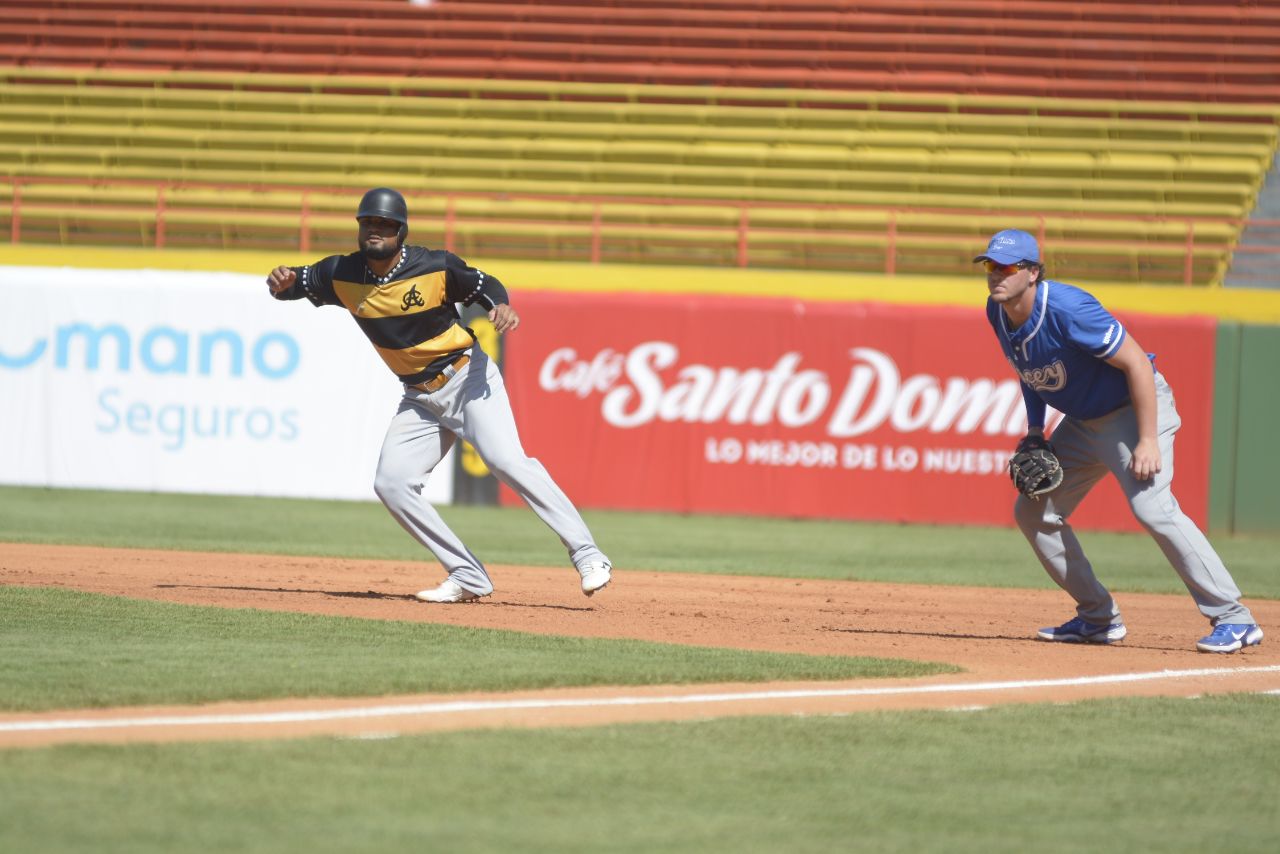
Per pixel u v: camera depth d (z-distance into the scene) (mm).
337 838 11625
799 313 51594
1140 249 62531
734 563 38125
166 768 13516
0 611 23328
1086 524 51438
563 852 11469
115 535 39875
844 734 15914
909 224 64062
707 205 64750
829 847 11836
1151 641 24078
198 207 66438
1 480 52531
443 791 13102
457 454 52188
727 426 51938
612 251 64125
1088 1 77125
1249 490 50312
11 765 13406
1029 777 14336
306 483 51531
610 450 52219
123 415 52156
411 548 39375
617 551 40344
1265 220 62219
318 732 15148
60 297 52250
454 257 23984
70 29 78938
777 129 71250
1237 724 17047
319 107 73688
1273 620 28672
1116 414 21766
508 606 26125
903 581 35156
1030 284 21109
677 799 13133
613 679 18609
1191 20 75875
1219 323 50281
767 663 20250
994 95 73625
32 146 71875
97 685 17094
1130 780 14336
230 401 51781
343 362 51406
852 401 51500
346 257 23781
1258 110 70938
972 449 51094
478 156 70500
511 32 78000
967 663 21047
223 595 26469
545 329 52344
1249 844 12273
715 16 77750
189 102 74062
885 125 71188
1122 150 69000
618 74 75312
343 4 79625
